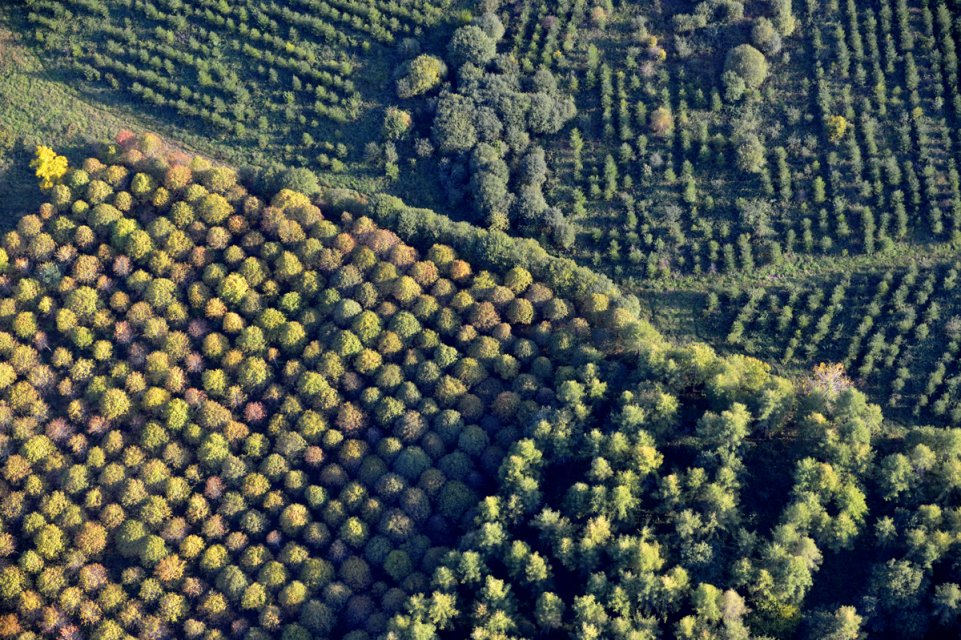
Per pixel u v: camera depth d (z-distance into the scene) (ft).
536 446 451.53
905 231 499.51
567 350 482.28
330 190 523.70
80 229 502.79
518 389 472.44
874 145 512.22
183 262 504.02
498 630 411.75
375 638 419.13
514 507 437.58
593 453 448.65
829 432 440.86
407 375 481.46
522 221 521.65
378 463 458.91
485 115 529.04
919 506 431.43
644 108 532.32
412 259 504.84
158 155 527.40
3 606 437.99
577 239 520.42
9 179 527.81
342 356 481.87
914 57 528.22
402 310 495.41
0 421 467.52
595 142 534.37
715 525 426.92
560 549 425.69
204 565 440.86
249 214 513.04
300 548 443.73
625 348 486.38
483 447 460.55
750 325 495.41
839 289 490.08
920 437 447.01
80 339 485.15
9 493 455.22
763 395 448.65
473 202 525.75
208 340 485.56
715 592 406.00
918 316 485.15
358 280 499.10
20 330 485.97
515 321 492.54
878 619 413.39
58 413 478.18
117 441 465.47
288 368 480.23
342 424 468.75
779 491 447.83
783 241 506.89
